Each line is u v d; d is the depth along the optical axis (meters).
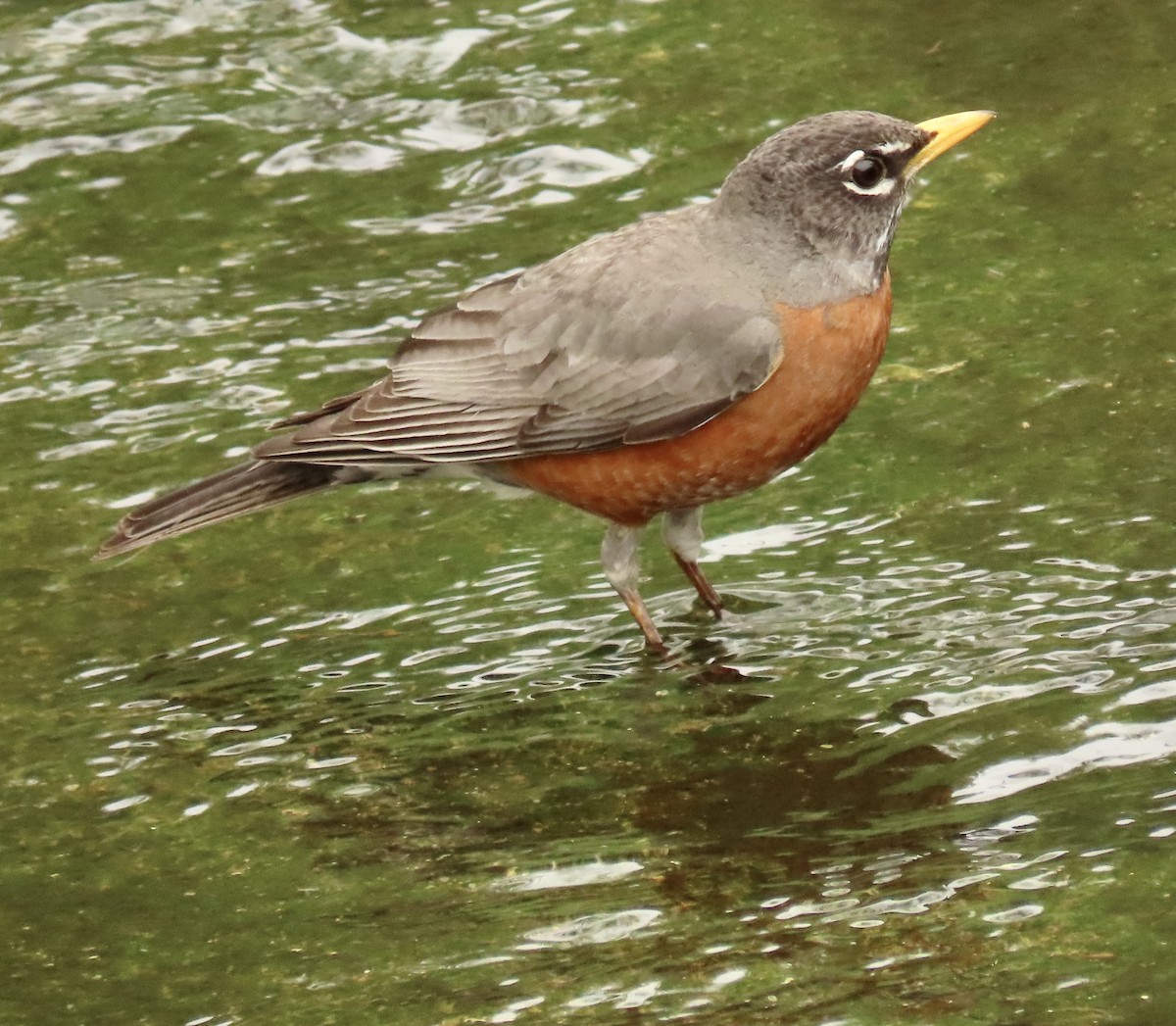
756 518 12.13
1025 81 16.98
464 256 15.28
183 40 18.62
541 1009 7.88
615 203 15.72
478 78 17.73
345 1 19.17
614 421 10.77
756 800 9.40
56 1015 8.12
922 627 10.74
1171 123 16.12
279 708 10.62
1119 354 13.23
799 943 8.19
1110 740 9.48
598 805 9.50
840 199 10.67
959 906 8.30
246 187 16.53
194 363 14.27
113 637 11.40
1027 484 11.97
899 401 13.05
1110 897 8.24
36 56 18.39
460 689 10.72
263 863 9.22
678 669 10.72
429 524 12.56
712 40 18.14
